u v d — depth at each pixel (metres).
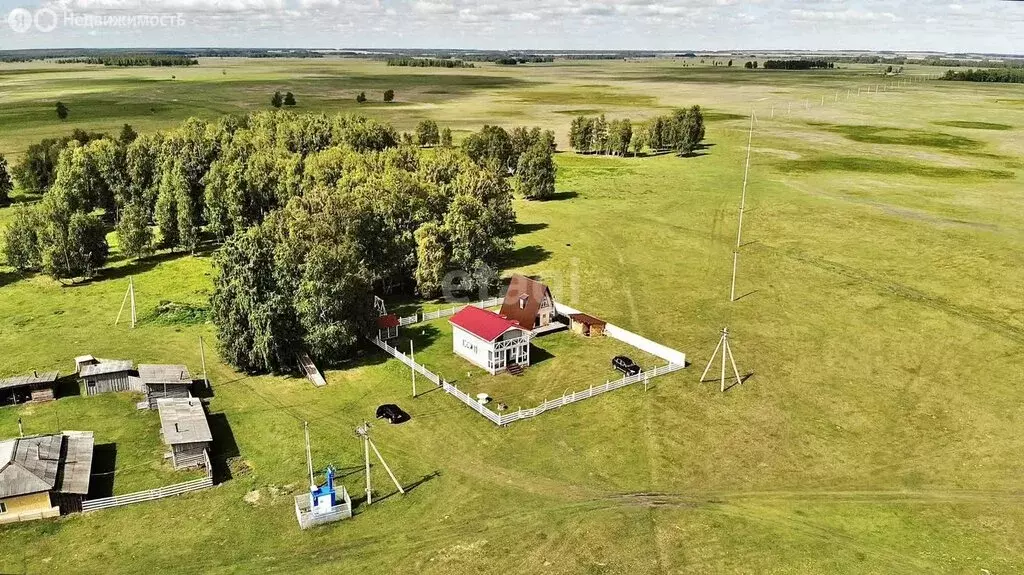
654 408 61.84
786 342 75.50
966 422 59.50
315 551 44.50
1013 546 44.66
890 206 130.12
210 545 45.12
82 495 48.50
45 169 144.75
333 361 71.62
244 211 111.56
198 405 59.53
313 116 168.75
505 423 59.72
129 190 123.50
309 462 50.62
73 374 69.00
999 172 158.50
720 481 51.53
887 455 54.81
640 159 188.38
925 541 45.09
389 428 59.09
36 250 98.62
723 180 157.38
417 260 89.44
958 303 85.31
